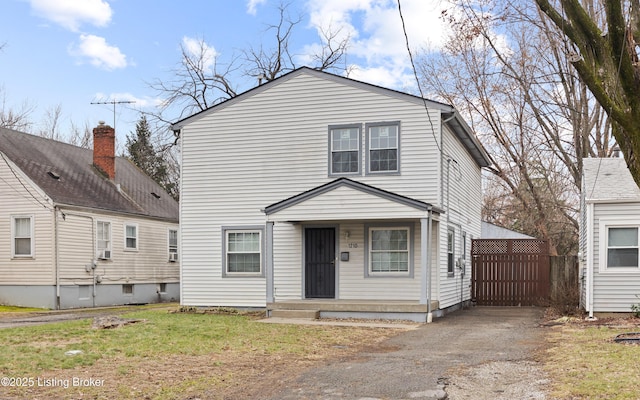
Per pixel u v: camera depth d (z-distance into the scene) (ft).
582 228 60.49
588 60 28.17
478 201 81.66
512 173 101.86
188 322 49.65
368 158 58.13
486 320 53.83
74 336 39.93
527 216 104.78
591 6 64.03
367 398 24.58
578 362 29.84
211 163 63.00
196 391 25.81
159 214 97.96
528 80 87.86
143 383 26.84
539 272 70.49
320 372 29.89
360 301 56.80
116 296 86.07
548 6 29.01
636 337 37.45
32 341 37.70
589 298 51.65
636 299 50.80
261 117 61.77
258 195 61.36
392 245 58.03
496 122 98.53
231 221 62.13
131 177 104.12
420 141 56.80
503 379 27.48
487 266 72.08
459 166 66.08
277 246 60.90
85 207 80.02
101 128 95.86
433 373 29.17
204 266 62.90
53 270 74.38
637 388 23.77
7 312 69.05
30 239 75.82
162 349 35.09
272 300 56.03
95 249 82.02
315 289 59.77
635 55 27.09
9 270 76.54
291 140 60.64
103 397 24.40
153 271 95.50
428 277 52.75
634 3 27.40
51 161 85.87
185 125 64.18
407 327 48.26
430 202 56.13
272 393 25.62
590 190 53.11
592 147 95.14
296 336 42.16
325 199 54.49
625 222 51.13
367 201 53.42
